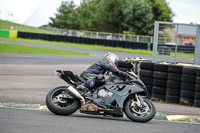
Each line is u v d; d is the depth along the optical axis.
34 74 57.47
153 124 25.36
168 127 24.70
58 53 112.69
